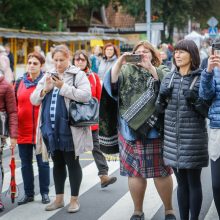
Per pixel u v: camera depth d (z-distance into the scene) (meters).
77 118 8.55
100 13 62.94
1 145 8.92
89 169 12.19
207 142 7.47
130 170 8.09
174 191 10.05
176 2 52.28
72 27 58.34
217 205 7.38
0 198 9.09
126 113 7.86
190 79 7.32
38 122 8.89
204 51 30.38
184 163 7.31
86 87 8.65
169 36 54.25
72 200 8.98
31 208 9.20
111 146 8.28
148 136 7.86
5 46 27.94
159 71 7.86
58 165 9.04
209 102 7.25
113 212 8.97
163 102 7.57
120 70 7.93
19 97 9.26
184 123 7.32
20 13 40.25
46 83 8.58
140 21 54.31
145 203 9.44
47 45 37.94
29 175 9.48
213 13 56.44
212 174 7.27
